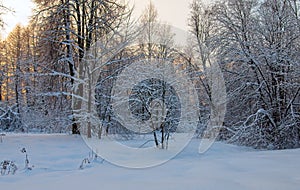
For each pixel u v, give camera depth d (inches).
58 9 413.7
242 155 191.0
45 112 517.0
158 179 121.6
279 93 413.7
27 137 384.2
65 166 210.2
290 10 410.0
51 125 486.6
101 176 133.1
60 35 429.4
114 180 122.4
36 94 440.8
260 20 420.8
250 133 405.4
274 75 407.5
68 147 302.7
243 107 460.1
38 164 218.1
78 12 418.9
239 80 450.3
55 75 431.2
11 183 123.2
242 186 104.4
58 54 440.1
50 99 470.3
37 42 447.8
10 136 400.2
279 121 407.2
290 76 403.2
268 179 114.5
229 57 438.9
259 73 434.6
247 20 431.8
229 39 437.1
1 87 872.9
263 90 429.7
